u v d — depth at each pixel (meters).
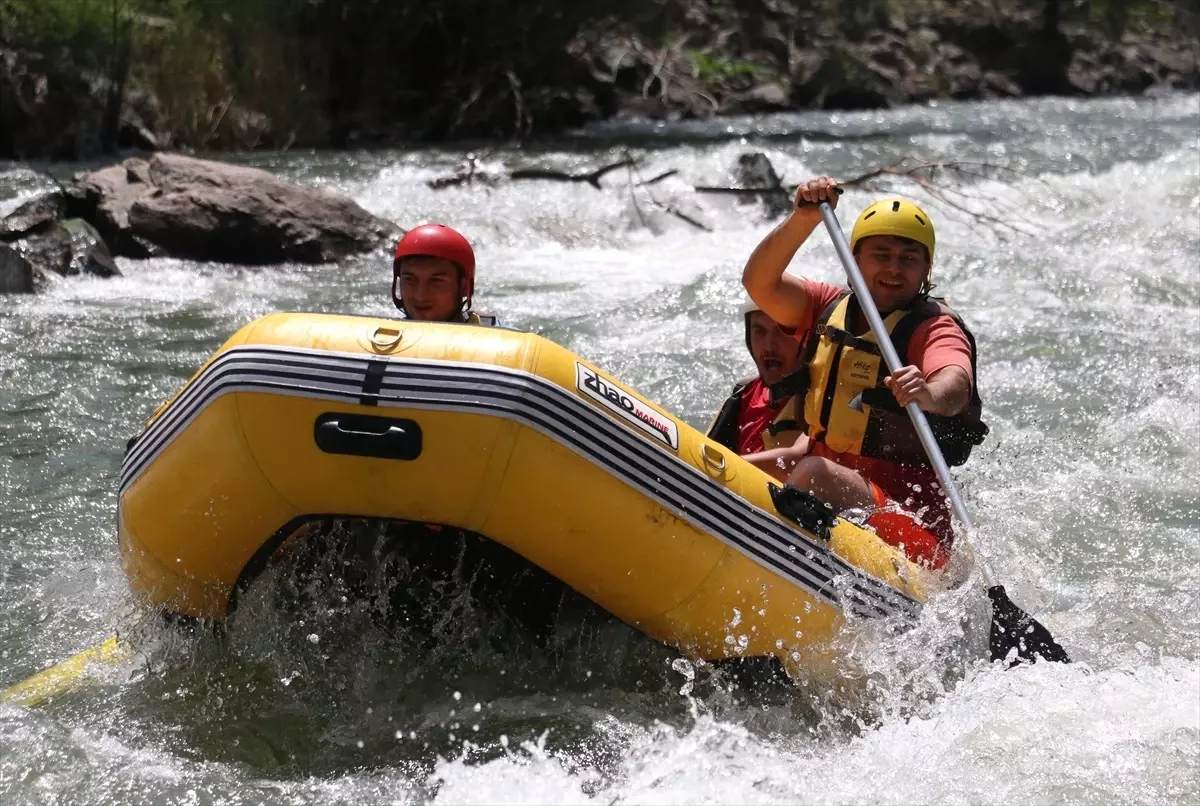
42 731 9.08
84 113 40.56
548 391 8.69
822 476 10.39
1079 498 14.23
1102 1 72.25
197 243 26.41
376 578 9.99
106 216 26.83
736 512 9.35
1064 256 26.41
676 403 16.91
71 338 19.66
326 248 26.98
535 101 53.19
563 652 10.27
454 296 11.02
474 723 9.35
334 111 50.62
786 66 61.25
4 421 15.81
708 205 32.19
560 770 8.61
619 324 21.00
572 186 33.44
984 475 14.77
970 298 23.36
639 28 59.16
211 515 9.15
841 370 11.00
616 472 8.88
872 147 44.22
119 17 43.25
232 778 8.61
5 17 39.78
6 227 24.31
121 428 15.82
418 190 33.19
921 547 10.55
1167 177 31.59
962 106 61.53
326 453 8.64
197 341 19.77
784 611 9.45
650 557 9.09
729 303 22.34
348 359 8.66
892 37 64.94
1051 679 9.72
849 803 8.27
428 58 53.41
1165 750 8.86
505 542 9.09
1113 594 11.94
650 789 8.43
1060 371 18.66
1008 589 11.98
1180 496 14.33
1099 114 57.19
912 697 9.59
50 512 13.26
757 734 9.22
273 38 47.84
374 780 8.62
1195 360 19.11
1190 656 10.61
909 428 10.89
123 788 8.43
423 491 8.75
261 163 41.53
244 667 9.98
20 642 10.63
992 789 8.41
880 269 11.01
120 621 10.66
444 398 8.54
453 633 10.24
